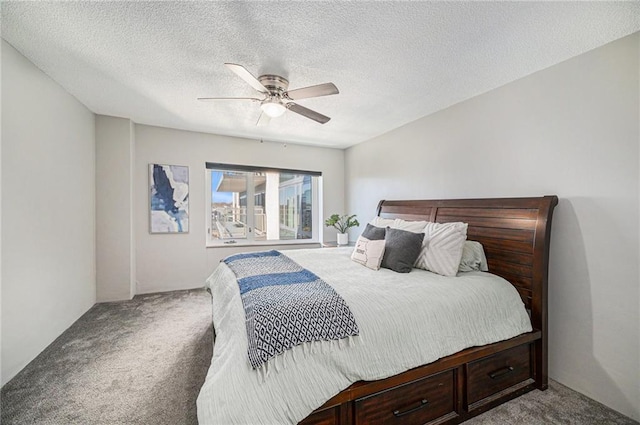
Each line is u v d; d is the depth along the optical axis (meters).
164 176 3.78
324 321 1.33
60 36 1.79
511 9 1.50
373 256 2.32
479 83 2.36
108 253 3.35
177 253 3.88
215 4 1.49
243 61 2.05
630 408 1.63
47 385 1.83
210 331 2.63
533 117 2.16
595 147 1.81
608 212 1.74
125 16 1.59
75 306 2.80
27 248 2.07
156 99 2.79
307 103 2.83
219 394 1.08
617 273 1.70
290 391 1.16
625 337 1.66
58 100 2.48
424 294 1.66
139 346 2.35
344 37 1.76
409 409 1.43
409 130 3.45
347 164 4.93
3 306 1.84
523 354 1.83
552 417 1.61
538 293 1.92
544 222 1.92
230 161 4.20
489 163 2.49
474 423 1.56
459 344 1.58
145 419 1.55
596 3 1.44
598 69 1.80
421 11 1.52
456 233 2.19
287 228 4.83
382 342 1.39
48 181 2.34
